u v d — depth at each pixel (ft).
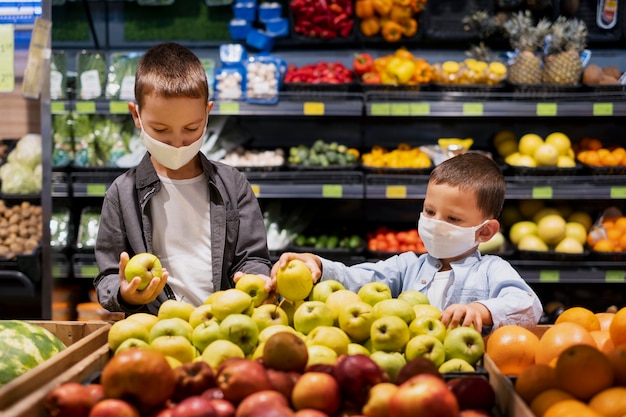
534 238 12.64
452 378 4.40
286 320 5.19
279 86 12.41
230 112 12.02
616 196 12.10
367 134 14.08
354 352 4.73
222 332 4.73
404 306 5.04
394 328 4.77
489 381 4.49
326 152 12.78
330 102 12.00
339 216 14.16
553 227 12.53
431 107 11.94
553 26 12.59
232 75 12.44
